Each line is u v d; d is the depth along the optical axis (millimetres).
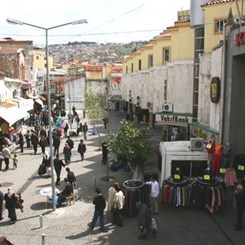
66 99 62219
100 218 12727
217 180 14234
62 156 25688
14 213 13641
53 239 12203
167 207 14680
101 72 66750
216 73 19000
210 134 19125
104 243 11828
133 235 12383
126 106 60781
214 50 19328
